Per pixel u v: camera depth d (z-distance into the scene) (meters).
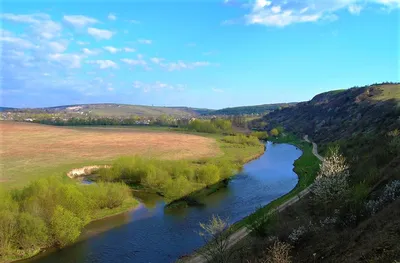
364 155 47.94
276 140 136.38
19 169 59.62
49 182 37.84
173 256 29.45
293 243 23.91
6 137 98.06
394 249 15.22
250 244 27.44
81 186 42.25
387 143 43.91
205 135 131.38
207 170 54.09
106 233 34.88
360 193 27.53
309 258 20.17
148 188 52.25
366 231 19.72
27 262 28.47
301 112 188.88
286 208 37.72
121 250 30.80
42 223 30.64
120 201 42.94
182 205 44.00
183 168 57.28
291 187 54.19
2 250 28.84
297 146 113.50
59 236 31.16
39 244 30.62
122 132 128.38
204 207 43.62
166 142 105.56
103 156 77.00
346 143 67.44
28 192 35.75
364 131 76.44
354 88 163.75
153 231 35.28
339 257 18.00
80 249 31.02
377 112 92.31
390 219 19.34
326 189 31.05
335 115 136.00
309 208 35.22
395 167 32.06
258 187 54.56
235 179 60.88
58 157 73.75
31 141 94.19
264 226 30.00
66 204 35.06
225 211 41.78
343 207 27.16
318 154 81.25
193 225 36.91
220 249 24.67
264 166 75.38
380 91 133.12
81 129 132.12
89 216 37.62
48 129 119.31
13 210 31.47
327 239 21.89
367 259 15.75
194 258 27.61
